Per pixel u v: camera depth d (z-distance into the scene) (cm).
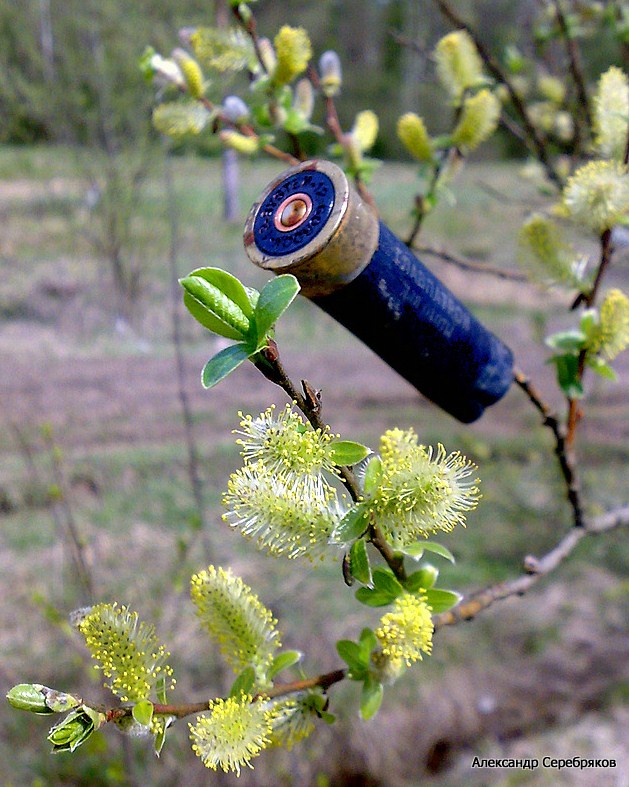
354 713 58
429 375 15
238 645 13
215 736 12
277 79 22
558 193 31
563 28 32
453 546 76
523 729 60
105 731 52
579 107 32
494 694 63
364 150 23
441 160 24
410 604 13
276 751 54
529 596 72
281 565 67
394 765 57
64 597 57
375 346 15
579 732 60
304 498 12
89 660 45
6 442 81
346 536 12
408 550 13
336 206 12
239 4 21
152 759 52
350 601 65
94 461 79
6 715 56
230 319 10
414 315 14
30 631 57
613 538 78
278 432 11
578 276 19
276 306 10
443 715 60
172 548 65
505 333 118
